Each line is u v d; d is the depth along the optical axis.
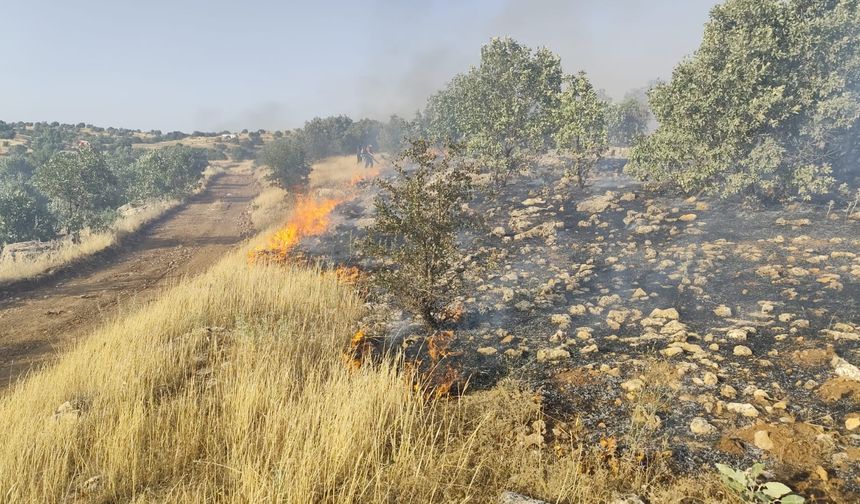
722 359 4.89
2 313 11.33
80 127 97.31
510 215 13.30
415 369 5.30
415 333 6.93
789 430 3.65
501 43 16.55
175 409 4.65
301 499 3.23
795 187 11.01
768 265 7.43
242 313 7.80
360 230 15.15
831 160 11.41
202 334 6.99
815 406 3.92
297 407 4.36
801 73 10.34
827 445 3.44
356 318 7.75
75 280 14.48
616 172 17.20
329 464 3.61
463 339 6.42
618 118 25.22
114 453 3.88
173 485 3.71
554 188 15.59
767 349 4.99
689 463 3.53
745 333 5.36
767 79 10.05
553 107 15.68
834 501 2.95
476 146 16.20
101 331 8.66
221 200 34.81
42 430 4.41
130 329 7.46
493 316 7.14
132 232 21.23
